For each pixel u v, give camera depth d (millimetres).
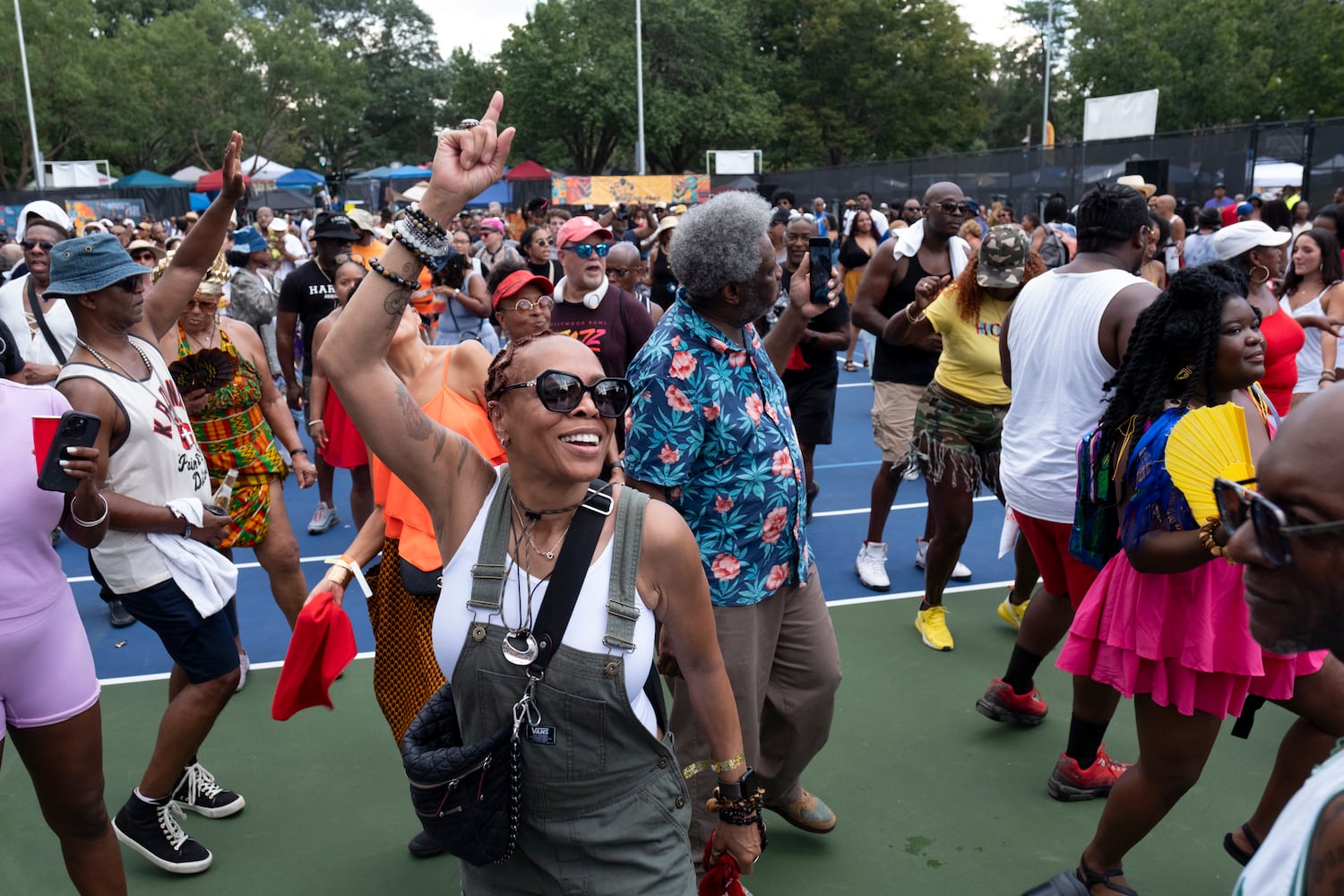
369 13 79000
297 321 7262
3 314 5684
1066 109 60125
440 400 3393
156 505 3203
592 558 1899
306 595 4656
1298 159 17312
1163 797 2840
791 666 3125
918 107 52094
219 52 55656
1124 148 20047
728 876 2279
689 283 2787
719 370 2791
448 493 1996
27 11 47094
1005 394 4785
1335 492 1061
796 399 6766
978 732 4250
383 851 3541
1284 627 1134
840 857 3430
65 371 3186
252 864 3477
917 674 4797
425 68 80250
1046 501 3688
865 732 4266
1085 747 3662
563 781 1922
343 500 8297
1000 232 4566
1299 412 1128
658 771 2021
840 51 50094
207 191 33062
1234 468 2439
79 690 2582
